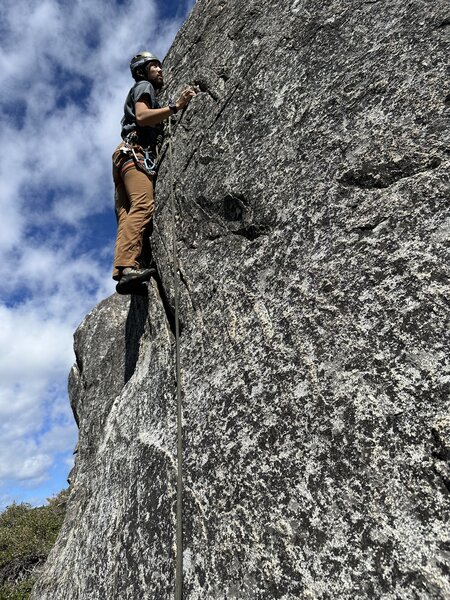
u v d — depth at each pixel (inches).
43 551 399.9
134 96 176.4
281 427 91.0
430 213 91.4
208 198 140.6
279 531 80.9
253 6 165.3
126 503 116.0
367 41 121.3
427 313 83.0
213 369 112.9
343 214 104.0
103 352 254.7
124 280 156.1
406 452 74.5
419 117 102.8
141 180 170.4
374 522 72.2
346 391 85.7
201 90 168.1
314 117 121.9
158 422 122.8
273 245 115.0
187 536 92.6
